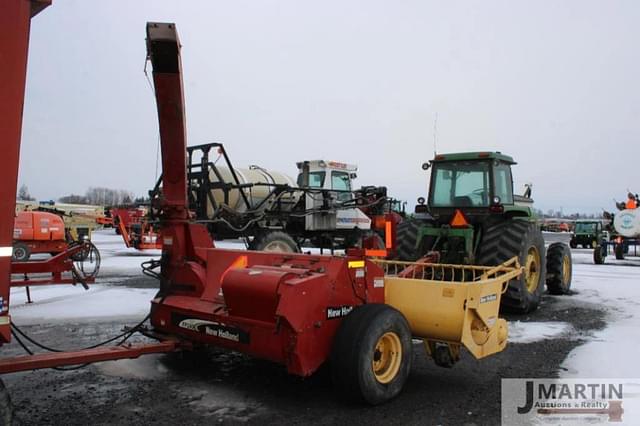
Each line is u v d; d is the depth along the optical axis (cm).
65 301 832
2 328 274
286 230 1112
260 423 355
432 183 841
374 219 1348
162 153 472
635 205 1838
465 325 404
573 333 629
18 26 282
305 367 362
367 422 359
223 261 468
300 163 1328
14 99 280
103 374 461
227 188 938
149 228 1945
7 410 287
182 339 455
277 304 364
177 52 445
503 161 816
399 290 439
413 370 482
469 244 744
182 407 383
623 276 1260
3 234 275
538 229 787
